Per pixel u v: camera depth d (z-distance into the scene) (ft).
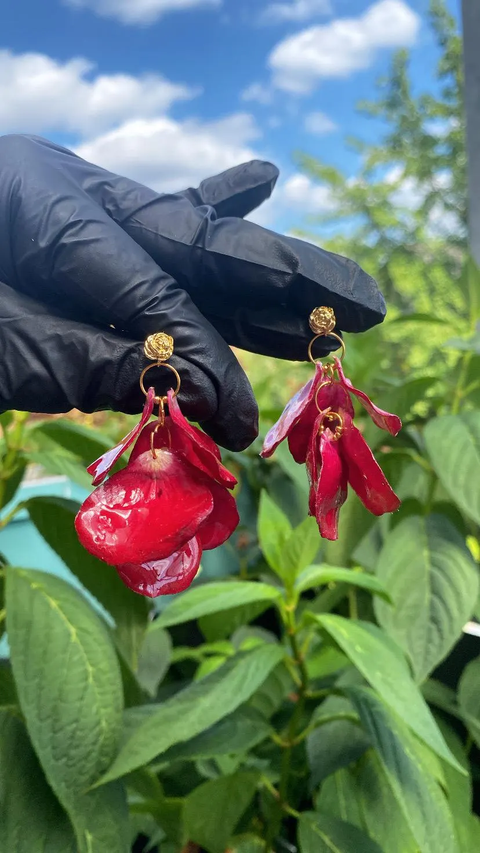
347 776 1.08
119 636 1.09
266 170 0.89
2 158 0.75
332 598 1.25
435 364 2.34
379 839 1.01
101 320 0.74
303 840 0.95
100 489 0.61
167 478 0.61
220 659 1.27
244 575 1.65
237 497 1.64
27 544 1.92
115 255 0.68
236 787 0.99
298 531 0.96
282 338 0.77
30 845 0.81
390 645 0.95
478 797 1.30
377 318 0.75
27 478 2.03
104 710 0.83
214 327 0.75
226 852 1.06
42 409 0.76
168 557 0.62
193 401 0.68
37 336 0.72
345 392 0.65
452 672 1.39
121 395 0.71
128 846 0.83
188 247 0.71
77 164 0.79
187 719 0.82
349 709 1.09
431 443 1.16
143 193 0.75
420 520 1.26
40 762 0.82
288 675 1.23
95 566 1.06
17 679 0.81
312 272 0.71
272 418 1.54
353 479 0.63
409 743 0.92
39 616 0.87
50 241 0.69
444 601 1.14
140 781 1.00
